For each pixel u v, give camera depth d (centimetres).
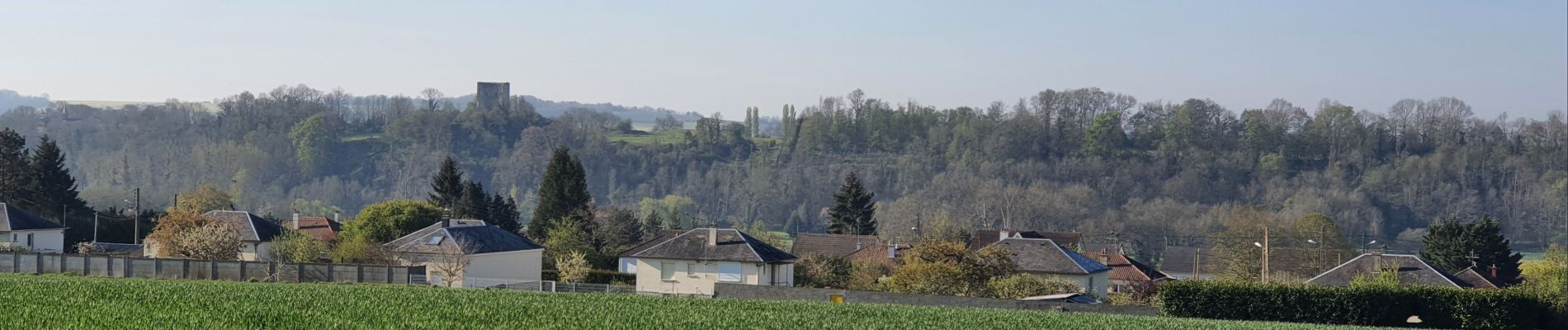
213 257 8638
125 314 3578
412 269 7619
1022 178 18750
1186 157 19300
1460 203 17162
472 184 12331
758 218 19112
